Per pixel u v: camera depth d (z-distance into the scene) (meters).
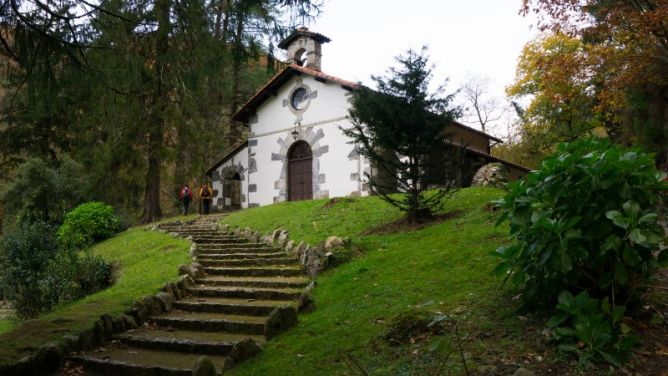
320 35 21.86
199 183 25.22
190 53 6.82
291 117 21.09
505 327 4.50
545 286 4.51
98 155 17.86
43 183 20.72
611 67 12.30
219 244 12.48
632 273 4.30
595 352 3.76
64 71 5.47
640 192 4.24
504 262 4.68
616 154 4.23
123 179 19.14
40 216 20.03
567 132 27.22
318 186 19.56
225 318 7.20
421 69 9.74
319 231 11.72
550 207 4.35
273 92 21.95
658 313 4.36
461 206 11.09
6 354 5.66
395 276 7.09
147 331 7.04
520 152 31.97
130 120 7.96
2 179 23.73
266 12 6.70
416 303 5.75
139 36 6.72
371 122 9.98
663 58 11.03
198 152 20.23
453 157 9.98
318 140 19.89
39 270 11.72
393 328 4.83
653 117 12.42
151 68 7.45
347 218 12.49
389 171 10.36
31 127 22.95
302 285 8.27
